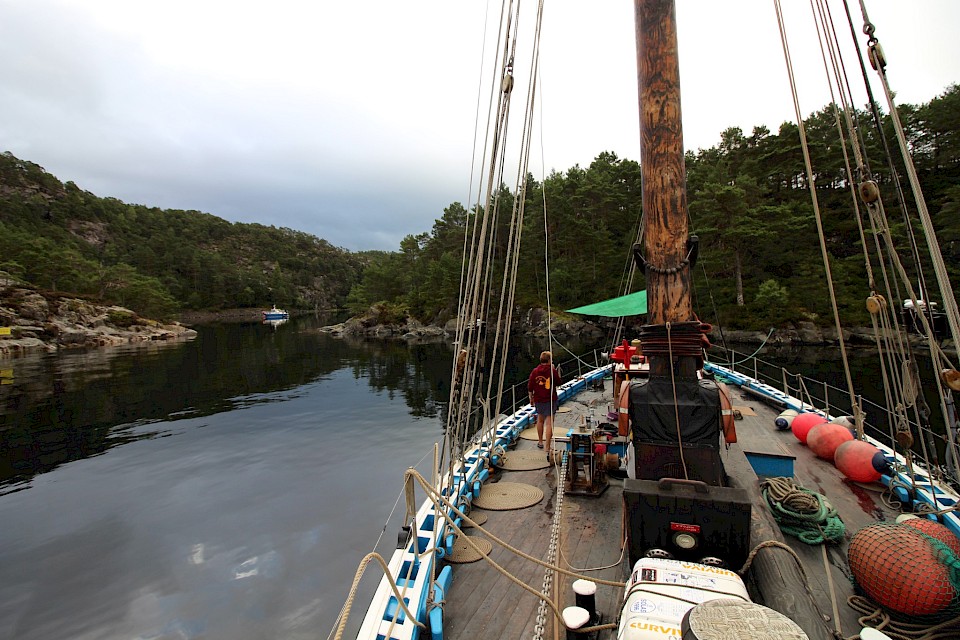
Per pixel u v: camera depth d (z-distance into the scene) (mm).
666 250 3152
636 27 3146
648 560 2645
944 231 35812
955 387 2994
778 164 54156
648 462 3322
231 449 14039
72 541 8258
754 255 48469
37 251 84312
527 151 4180
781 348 39344
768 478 4309
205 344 57062
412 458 12703
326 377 29781
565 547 3881
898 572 2689
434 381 27828
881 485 4910
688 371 3271
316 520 8781
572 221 59875
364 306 92875
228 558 7461
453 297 70062
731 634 1810
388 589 2979
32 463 13141
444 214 92438
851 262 45438
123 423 17719
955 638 2646
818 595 3135
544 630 2885
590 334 55969
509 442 6723
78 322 57750
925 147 49469
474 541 4012
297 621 5863
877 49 2824
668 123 3049
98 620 5996
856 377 22922
